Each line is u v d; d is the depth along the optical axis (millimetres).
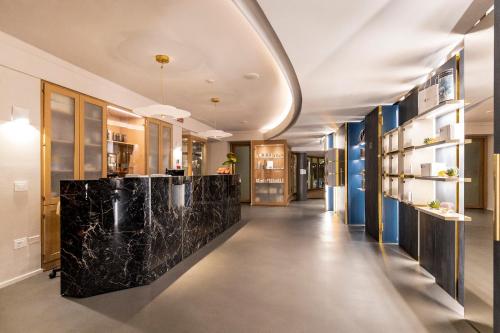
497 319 1862
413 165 3865
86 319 2863
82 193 3422
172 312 3000
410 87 4555
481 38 2576
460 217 2871
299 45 3082
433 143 3266
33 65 4156
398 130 4559
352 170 7969
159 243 4086
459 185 3129
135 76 5363
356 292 3488
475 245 2717
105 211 3535
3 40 3766
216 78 5461
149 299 3314
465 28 2730
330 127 8797
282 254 5113
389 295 3404
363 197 7938
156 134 7457
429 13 2461
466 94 2857
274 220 8680
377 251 5266
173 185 4543
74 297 3369
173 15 3293
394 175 5000
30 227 4113
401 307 3107
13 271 3883
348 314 2957
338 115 6895
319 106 5930
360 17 2520
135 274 3699
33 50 4141
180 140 8703
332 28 2713
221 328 2693
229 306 3135
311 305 3154
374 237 6289
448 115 3346
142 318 2877
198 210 5531
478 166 2684
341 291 3520
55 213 4484
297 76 4086
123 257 3633
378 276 4016
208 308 3090
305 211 10617
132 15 3297
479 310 2621
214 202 6449
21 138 4016
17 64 3949
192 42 3938
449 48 3152
